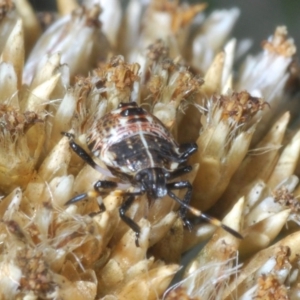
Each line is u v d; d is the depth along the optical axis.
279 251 0.09
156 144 0.09
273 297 0.09
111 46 0.11
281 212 0.10
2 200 0.09
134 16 0.12
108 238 0.09
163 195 0.09
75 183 0.09
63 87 0.10
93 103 0.10
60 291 0.09
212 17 0.12
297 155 0.10
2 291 0.09
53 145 0.10
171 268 0.09
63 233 0.09
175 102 0.10
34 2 0.15
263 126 0.11
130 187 0.09
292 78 0.11
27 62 0.11
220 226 0.09
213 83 0.10
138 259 0.09
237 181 0.10
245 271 0.09
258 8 0.16
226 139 0.10
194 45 0.12
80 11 0.11
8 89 0.10
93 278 0.09
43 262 0.09
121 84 0.10
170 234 0.09
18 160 0.09
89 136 0.09
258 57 0.12
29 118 0.09
